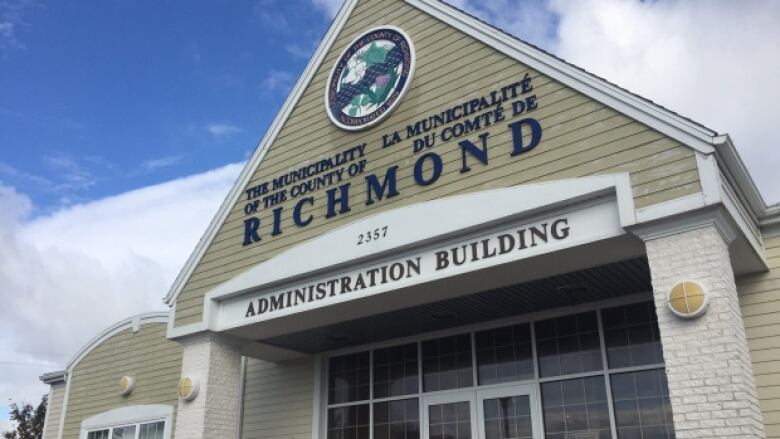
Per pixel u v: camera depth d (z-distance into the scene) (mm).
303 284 10047
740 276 8555
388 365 11672
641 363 9188
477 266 8266
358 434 11625
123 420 13594
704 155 6969
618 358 9383
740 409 6203
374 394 11664
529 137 8336
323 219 10117
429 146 9281
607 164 7586
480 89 9062
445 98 9398
